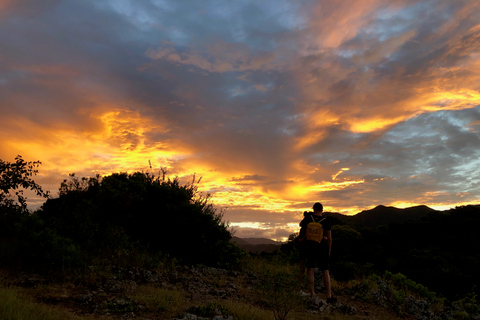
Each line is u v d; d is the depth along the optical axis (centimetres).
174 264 1010
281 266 1231
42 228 852
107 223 1033
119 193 1120
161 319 550
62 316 500
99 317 530
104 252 941
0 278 672
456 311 912
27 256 779
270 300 696
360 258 2091
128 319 537
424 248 2058
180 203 1188
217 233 1188
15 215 961
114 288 693
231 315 599
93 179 1157
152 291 696
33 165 1039
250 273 1102
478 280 1619
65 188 1098
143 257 960
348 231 2370
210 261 1152
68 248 782
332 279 1116
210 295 748
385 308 834
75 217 952
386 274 1185
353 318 694
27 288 643
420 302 906
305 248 831
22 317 443
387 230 2462
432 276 1667
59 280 711
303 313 679
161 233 1132
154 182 1235
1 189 983
